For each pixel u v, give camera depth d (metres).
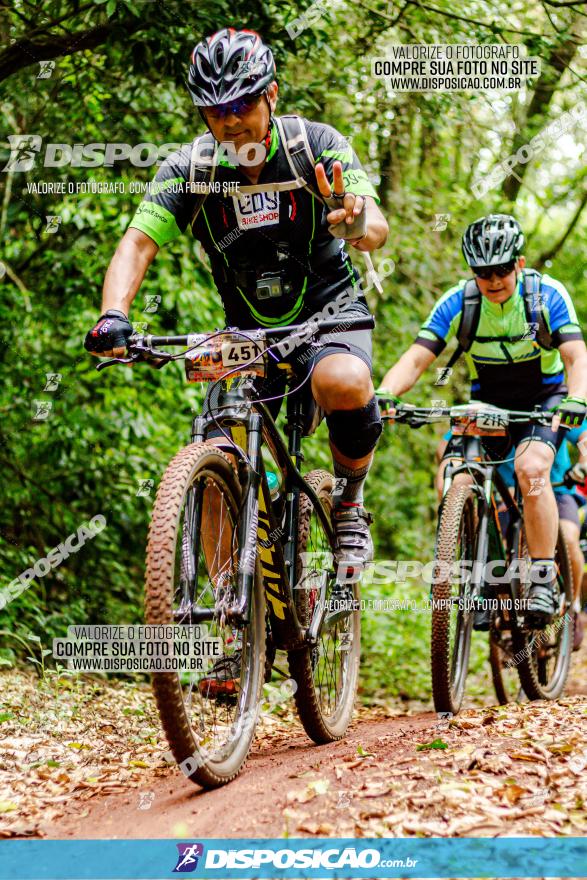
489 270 4.31
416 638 8.21
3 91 6.88
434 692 3.99
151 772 3.29
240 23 6.28
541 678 5.20
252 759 3.37
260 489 3.06
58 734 4.03
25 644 5.75
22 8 6.82
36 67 6.88
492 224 4.32
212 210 3.19
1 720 4.12
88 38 6.52
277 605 3.23
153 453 7.75
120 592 7.96
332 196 2.71
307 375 3.20
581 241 13.55
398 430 11.31
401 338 10.20
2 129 7.09
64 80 7.04
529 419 4.25
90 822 2.67
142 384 7.63
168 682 2.51
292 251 3.20
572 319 4.46
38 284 7.70
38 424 7.29
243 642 3.09
